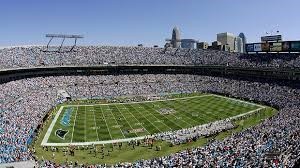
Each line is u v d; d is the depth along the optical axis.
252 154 42.72
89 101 105.94
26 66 114.44
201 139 64.25
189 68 149.50
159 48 157.75
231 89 123.25
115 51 146.38
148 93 121.62
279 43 135.12
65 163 51.00
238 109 94.06
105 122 77.94
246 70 138.12
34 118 75.19
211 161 41.16
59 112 87.75
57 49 134.88
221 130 69.94
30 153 52.81
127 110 92.06
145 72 143.75
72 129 71.38
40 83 113.56
